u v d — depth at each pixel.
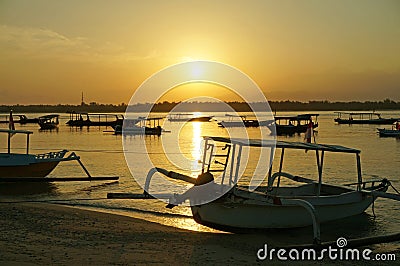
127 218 15.75
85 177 26.34
